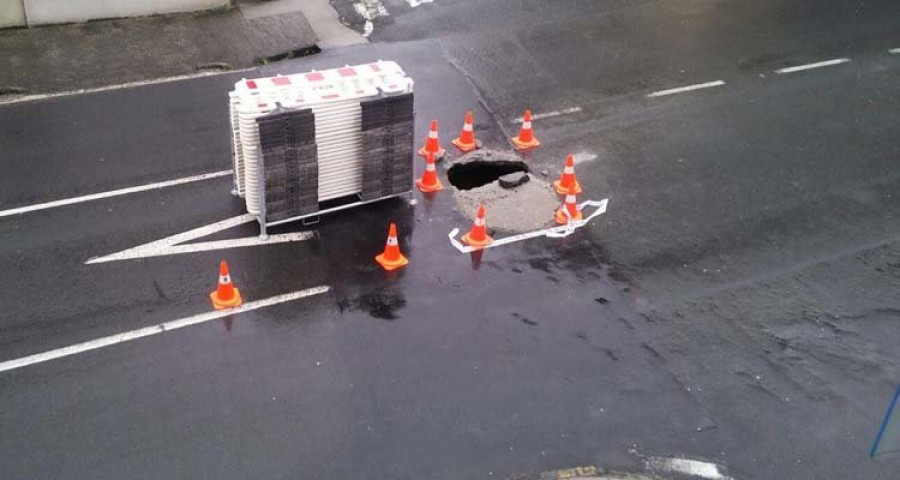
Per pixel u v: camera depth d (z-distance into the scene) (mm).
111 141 12148
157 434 8133
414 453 8102
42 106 12797
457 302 9852
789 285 10336
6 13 14312
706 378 9062
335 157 10609
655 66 14625
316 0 16172
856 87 14312
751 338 9578
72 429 8125
